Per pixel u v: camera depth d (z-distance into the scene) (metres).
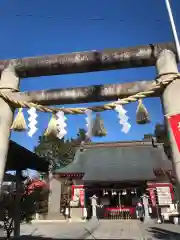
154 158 25.61
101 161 26.50
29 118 5.25
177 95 4.96
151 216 21.47
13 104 5.62
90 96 5.53
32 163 9.31
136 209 22.83
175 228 14.84
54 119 5.17
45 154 34.09
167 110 4.98
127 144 29.11
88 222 19.73
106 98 5.53
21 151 8.27
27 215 8.72
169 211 21.39
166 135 5.24
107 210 23.92
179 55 5.15
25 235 11.26
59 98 5.62
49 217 21.38
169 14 5.55
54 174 24.19
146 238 10.95
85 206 24.19
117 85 5.46
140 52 5.56
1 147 5.25
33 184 10.02
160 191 22.42
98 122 5.04
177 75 5.04
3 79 5.90
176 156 4.67
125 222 19.33
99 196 26.16
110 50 5.72
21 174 9.34
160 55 5.45
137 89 5.31
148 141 29.02
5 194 8.59
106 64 5.71
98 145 29.72
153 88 5.12
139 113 5.09
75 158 28.16
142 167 24.09
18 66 5.96
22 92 5.79
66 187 25.94
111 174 23.42
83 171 24.38
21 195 8.84
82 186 24.56
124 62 5.64
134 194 26.50
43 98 5.66
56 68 5.87
